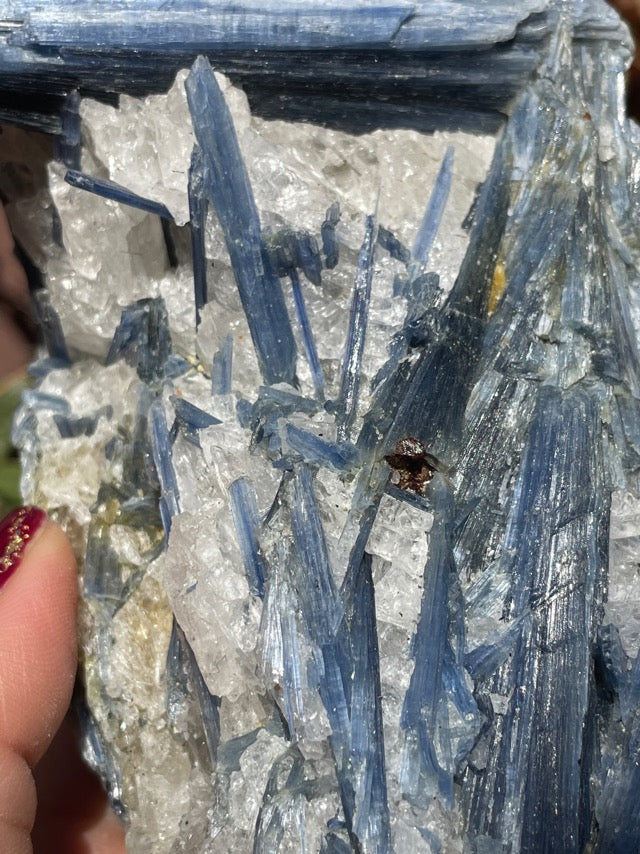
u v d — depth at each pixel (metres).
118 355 0.11
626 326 0.10
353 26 0.09
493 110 0.10
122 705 0.11
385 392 0.10
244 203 0.10
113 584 0.11
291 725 0.09
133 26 0.09
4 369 0.13
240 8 0.09
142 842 0.10
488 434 0.09
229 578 0.10
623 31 0.10
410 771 0.09
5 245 0.12
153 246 0.11
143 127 0.10
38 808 0.12
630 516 0.09
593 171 0.10
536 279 0.10
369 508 0.09
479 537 0.09
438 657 0.09
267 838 0.09
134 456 0.11
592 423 0.09
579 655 0.09
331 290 0.10
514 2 0.09
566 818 0.09
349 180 0.10
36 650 0.10
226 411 0.10
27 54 0.10
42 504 0.11
